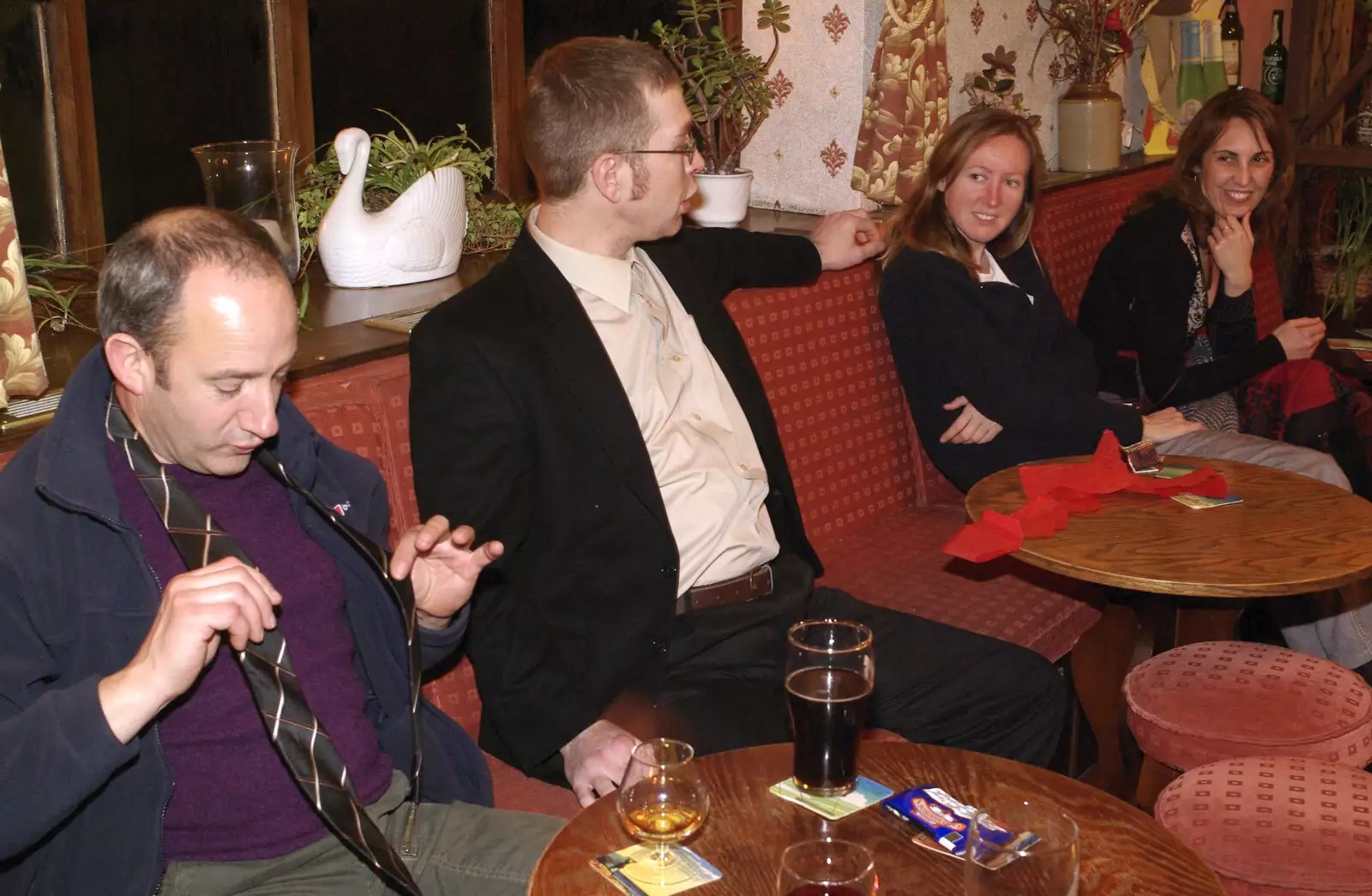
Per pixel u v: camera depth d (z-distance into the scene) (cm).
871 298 294
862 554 275
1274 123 310
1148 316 310
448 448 184
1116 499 224
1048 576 260
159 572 138
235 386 133
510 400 187
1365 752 204
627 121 191
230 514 146
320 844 145
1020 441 271
